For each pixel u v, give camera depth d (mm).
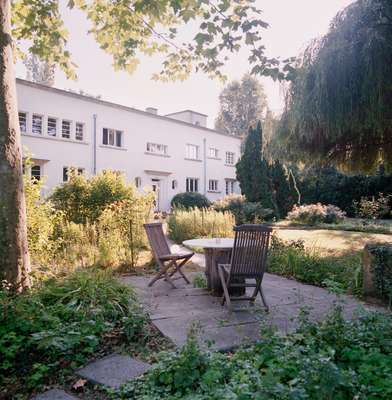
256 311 4363
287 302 5223
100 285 4441
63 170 17734
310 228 16141
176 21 6500
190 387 2693
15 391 2863
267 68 4793
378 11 7031
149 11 5578
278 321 4266
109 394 2736
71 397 2752
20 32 6441
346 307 5031
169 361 2916
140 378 2945
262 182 18984
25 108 16266
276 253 8062
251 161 19125
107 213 8664
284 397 2129
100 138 19359
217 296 5539
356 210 20750
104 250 7383
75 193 11562
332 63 7281
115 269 7383
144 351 3533
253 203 18188
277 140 9094
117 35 6859
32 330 3404
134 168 21094
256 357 2963
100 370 3092
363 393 2471
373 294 5383
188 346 2953
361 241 11648
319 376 2324
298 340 3301
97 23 6895
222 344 3541
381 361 2842
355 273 6074
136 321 3842
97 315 3807
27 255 4355
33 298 3814
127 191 11914
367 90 7016
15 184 4242
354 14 7184
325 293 5820
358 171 10469
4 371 3086
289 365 2666
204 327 4062
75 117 18250
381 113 7059
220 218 12305
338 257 8203
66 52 6816
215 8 4715
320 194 24344
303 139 8781
